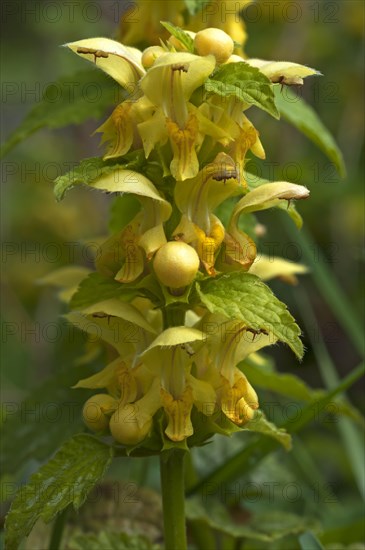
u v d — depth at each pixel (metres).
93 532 0.30
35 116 0.29
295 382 0.30
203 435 0.25
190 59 0.23
